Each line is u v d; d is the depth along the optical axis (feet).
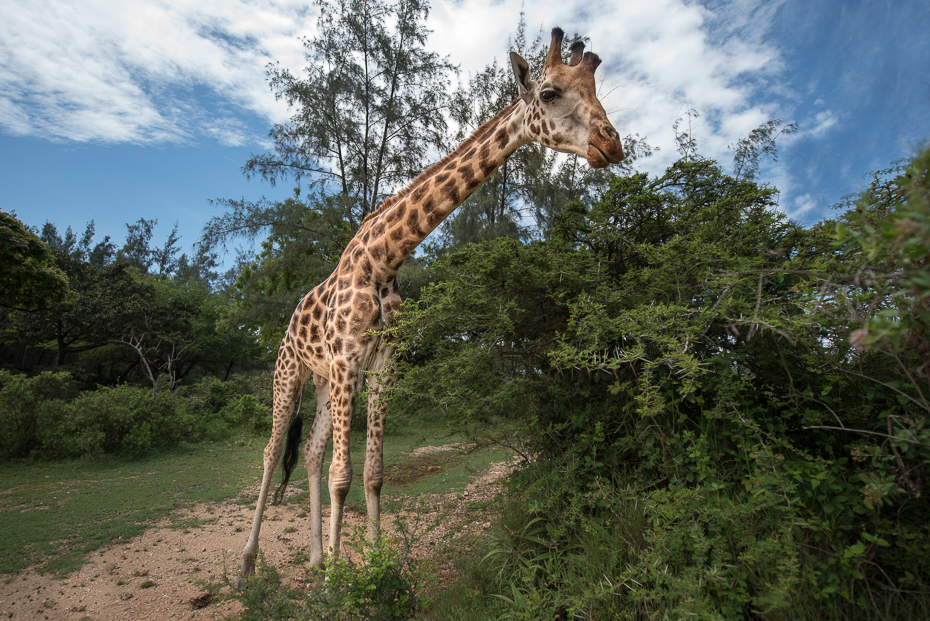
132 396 30.68
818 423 7.53
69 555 13.80
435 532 14.51
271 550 14.29
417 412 11.82
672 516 7.15
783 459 7.27
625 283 9.65
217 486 21.79
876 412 7.35
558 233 12.21
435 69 54.60
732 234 9.25
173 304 73.72
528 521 10.61
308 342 13.34
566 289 9.78
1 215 35.73
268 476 13.44
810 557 6.58
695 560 7.03
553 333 10.54
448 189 11.02
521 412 11.58
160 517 17.46
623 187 10.58
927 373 5.31
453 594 9.69
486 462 23.31
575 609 7.17
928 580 6.55
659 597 6.73
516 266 9.79
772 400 8.00
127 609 10.84
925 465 6.30
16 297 39.83
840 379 7.16
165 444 30.71
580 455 10.03
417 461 24.70
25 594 11.53
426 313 9.48
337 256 54.44
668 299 8.84
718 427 8.48
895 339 4.30
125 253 167.94
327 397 14.10
